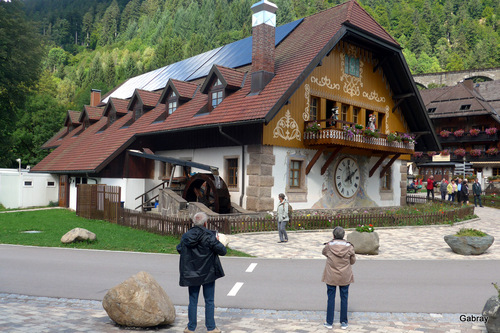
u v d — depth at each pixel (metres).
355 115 23.88
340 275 6.68
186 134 23.41
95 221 21.19
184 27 163.50
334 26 21.45
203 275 6.14
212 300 6.31
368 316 7.30
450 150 52.62
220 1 169.25
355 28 21.42
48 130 51.19
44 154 50.91
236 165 20.67
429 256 13.03
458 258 12.73
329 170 22.44
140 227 17.89
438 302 8.16
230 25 156.50
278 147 19.95
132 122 28.19
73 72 135.00
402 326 6.76
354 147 21.56
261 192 19.17
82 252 13.23
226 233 16.20
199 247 6.21
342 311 6.70
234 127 20.45
